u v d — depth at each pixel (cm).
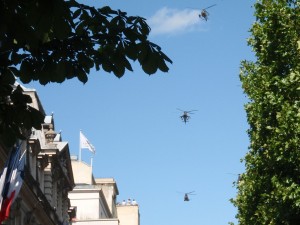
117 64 1019
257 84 3819
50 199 6116
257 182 3941
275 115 3719
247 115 3950
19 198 4788
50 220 6044
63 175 6831
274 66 3762
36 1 894
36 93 5125
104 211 10181
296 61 3662
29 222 5228
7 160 3672
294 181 3569
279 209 3575
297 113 3453
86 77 1036
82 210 9450
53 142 6359
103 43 1021
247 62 3988
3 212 3700
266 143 3816
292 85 3559
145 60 1009
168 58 1013
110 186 11562
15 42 971
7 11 905
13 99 1058
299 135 3381
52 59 1018
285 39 3725
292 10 3756
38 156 5856
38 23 906
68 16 919
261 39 3809
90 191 9550
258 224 4078
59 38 931
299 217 3569
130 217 13212
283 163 3516
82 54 1022
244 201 4141
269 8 3775
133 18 1023
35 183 5431
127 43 1012
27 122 1063
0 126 1064
